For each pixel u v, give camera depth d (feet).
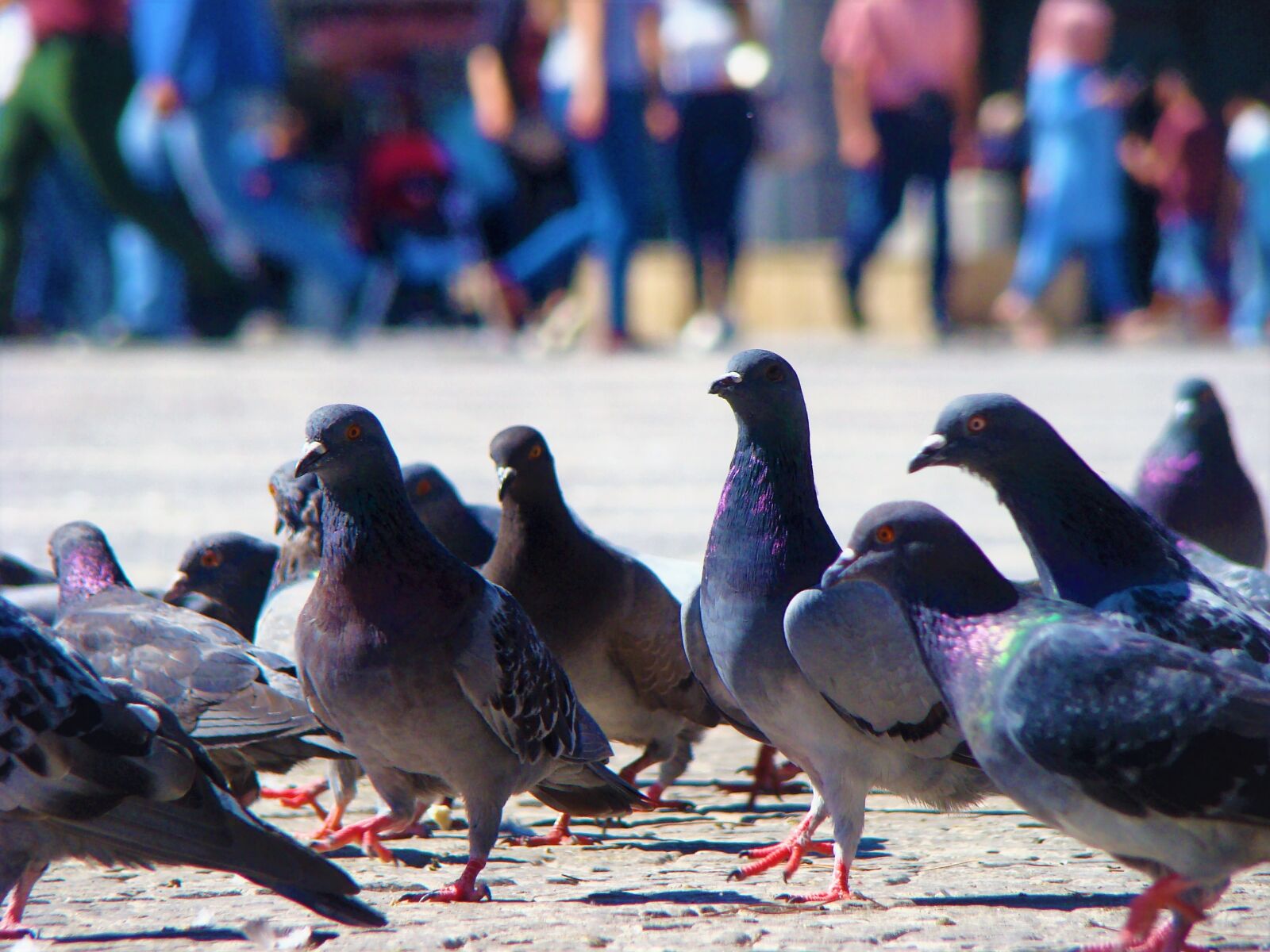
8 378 76.28
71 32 80.28
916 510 19.17
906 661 20.83
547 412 65.82
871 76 87.56
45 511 45.42
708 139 84.12
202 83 82.94
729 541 22.27
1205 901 18.25
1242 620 21.24
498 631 21.29
